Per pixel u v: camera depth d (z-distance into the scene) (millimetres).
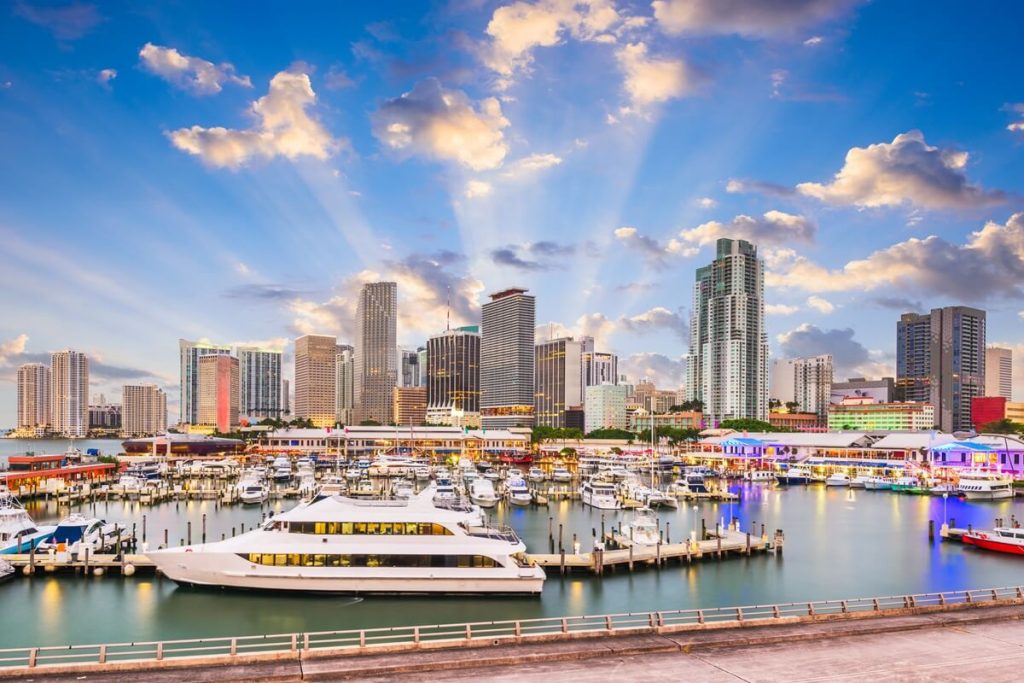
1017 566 80312
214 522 108750
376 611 61469
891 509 128750
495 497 132250
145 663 38438
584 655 40969
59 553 73250
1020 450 176750
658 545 78188
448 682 37219
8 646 54375
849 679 37969
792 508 130125
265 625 58281
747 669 39281
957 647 42844
